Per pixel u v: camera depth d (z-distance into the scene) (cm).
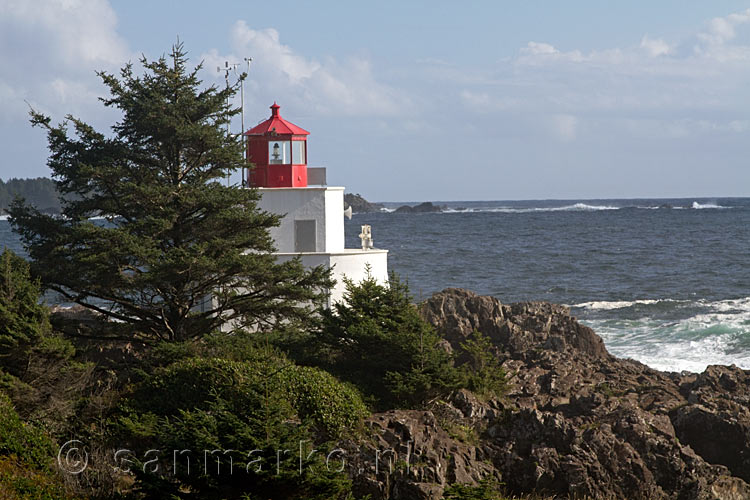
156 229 6556
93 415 5325
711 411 6028
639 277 18212
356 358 6178
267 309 6844
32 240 6800
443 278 18612
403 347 5878
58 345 5638
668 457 5603
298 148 8719
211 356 5934
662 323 11862
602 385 6944
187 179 7075
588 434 5681
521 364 7619
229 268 6538
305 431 4188
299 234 8556
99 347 7075
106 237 6425
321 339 6278
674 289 16112
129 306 6819
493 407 6100
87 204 6881
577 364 7569
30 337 5516
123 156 6838
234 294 6912
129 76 6906
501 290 16588
